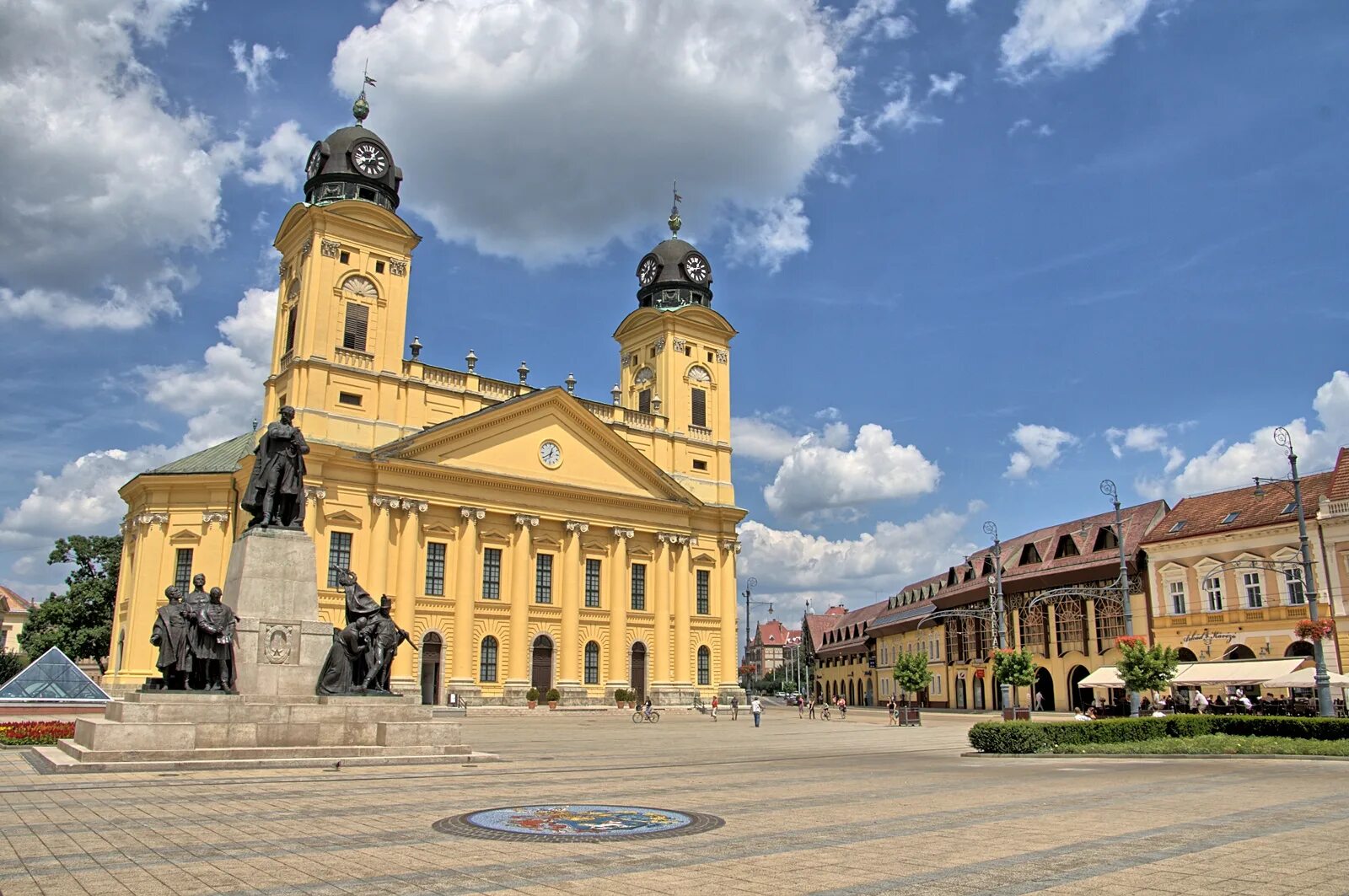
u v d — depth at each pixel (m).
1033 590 70.25
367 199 60.28
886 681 102.75
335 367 55.81
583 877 9.51
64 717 34.97
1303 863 10.40
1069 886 9.22
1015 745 27.38
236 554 23.55
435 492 58.03
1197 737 29.22
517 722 49.44
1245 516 55.44
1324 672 32.06
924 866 10.14
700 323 75.62
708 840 11.80
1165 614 58.34
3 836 11.67
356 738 22.14
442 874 9.59
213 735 20.31
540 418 63.38
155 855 10.54
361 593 24.00
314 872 9.69
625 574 66.06
